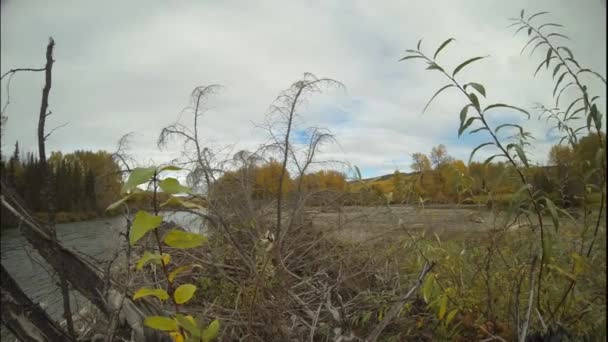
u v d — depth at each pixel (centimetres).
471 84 169
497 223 247
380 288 316
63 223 259
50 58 163
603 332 177
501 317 233
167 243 139
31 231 156
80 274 173
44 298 202
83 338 206
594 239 186
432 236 288
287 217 343
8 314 145
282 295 261
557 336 183
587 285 204
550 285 217
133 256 245
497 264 257
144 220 129
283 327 252
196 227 324
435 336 244
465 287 257
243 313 258
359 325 284
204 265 329
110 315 160
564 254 215
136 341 175
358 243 344
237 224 341
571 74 177
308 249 336
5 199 154
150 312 188
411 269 321
